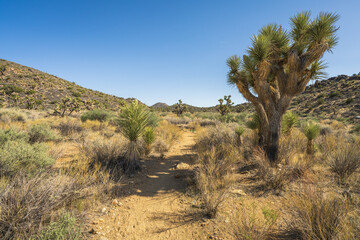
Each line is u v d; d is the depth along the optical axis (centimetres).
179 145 952
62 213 247
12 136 586
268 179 399
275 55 558
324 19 462
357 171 418
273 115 546
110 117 1706
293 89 518
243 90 619
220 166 462
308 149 598
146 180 476
